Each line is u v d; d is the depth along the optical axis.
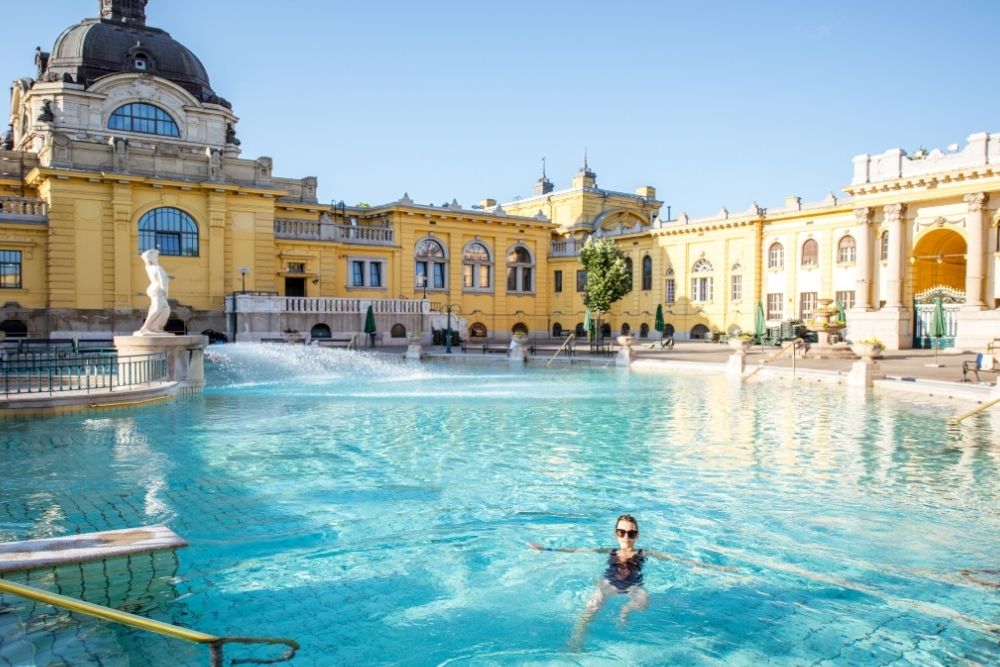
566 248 57.94
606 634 5.59
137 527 7.67
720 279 50.38
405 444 12.51
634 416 15.91
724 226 49.75
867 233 40.62
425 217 50.69
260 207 40.44
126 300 36.53
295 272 43.31
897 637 5.56
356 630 5.62
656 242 54.56
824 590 6.39
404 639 5.49
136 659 5.03
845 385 22.66
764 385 22.81
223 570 6.68
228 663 5.03
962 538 7.69
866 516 8.41
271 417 15.45
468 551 7.26
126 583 6.30
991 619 5.86
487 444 12.58
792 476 10.27
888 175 39.41
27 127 43.12
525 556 7.12
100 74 41.06
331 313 40.31
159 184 37.12
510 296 55.72
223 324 38.56
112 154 36.34
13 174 38.50
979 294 36.00
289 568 6.76
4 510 8.29
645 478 10.14
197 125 43.12
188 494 9.12
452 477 10.16
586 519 8.28
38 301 35.72
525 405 17.75
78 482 9.58
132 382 18.16
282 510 8.51
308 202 47.47
